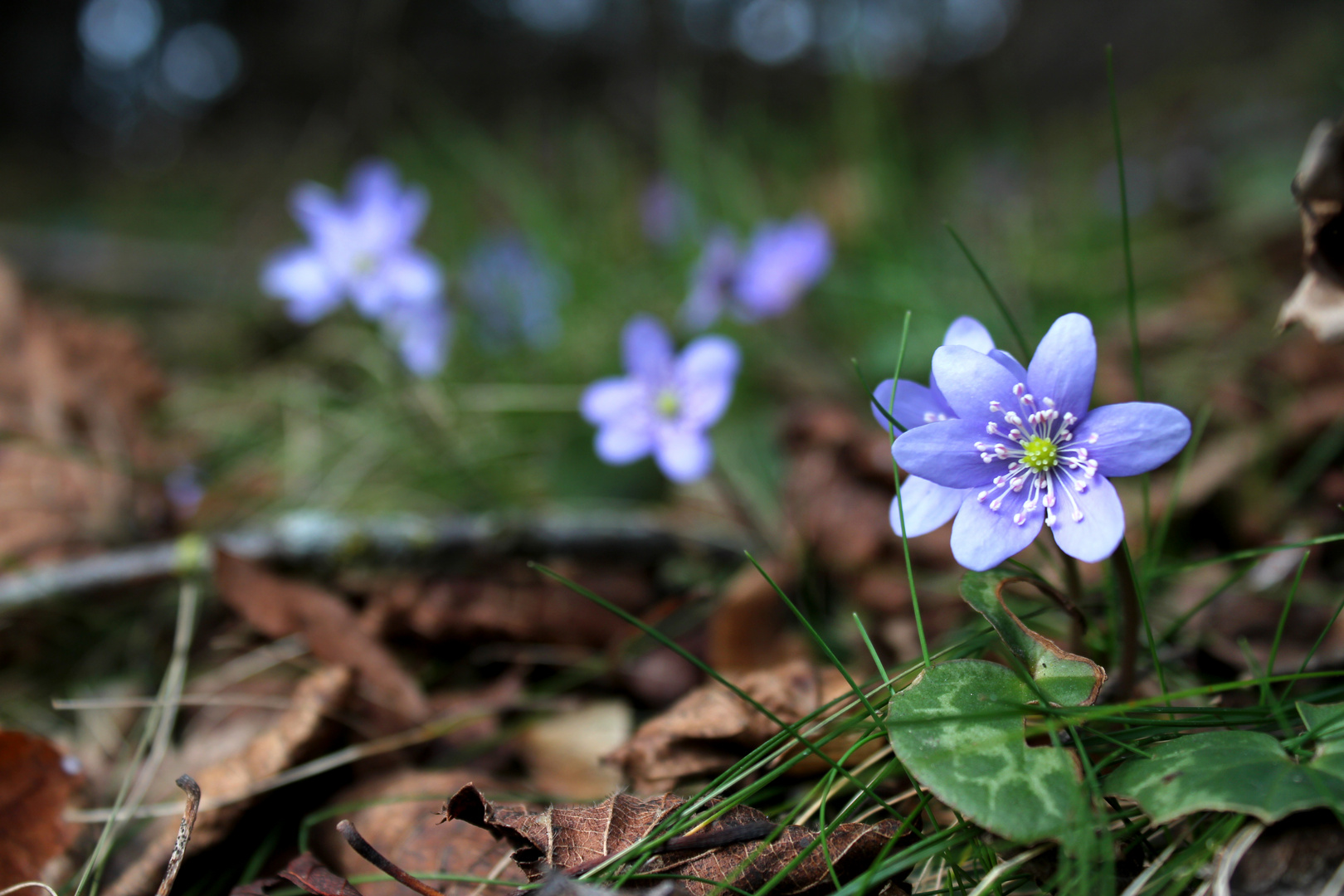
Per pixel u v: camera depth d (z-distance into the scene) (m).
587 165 0.58
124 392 0.33
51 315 0.34
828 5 0.82
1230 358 0.32
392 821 0.20
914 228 0.46
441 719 0.22
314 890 0.18
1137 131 0.94
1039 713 0.17
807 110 0.74
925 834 0.18
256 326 0.51
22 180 1.36
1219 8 1.17
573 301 0.43
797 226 0.39
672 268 0.47
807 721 0.18
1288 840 0.17
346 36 1.36
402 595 0.25
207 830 0.20
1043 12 1.31
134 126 1.71
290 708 0.22
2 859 0.20
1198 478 0.26
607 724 0.22
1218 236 0.52
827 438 0.31
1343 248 0.20
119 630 0.26
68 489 0.30
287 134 1.32
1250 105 0.90
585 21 1.12
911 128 0.62
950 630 0.24
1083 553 0.17
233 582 0.23
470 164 0.53
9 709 0.24
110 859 0.20
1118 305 0.42
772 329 0.40
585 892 0.17
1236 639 0.22
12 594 0.25
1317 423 0.27
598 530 0.26
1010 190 0.57
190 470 0.33
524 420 0.36
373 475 0.33
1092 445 0.18
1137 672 0.20
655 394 0.26
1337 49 0.91
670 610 0.24
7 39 1.79
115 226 0.94
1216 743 0.17
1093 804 0.17
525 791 0.21
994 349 0.19
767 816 0.19
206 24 1.69
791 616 0.25
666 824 0.18
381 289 0.31
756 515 0.30
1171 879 0.17
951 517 0.18
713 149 0.51
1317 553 0.24
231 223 0.84
